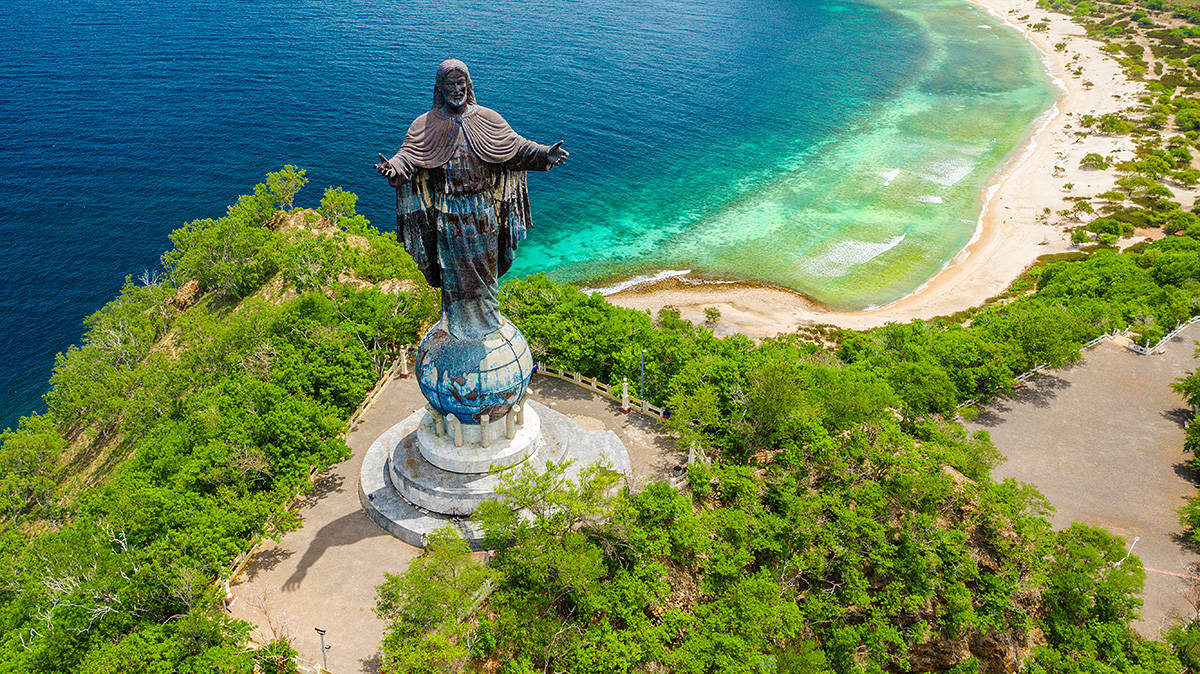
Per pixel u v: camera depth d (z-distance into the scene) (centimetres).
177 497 6012
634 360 7381
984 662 5947
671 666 5219
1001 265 13812
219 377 8556
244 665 4838
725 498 6444
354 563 5784
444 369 5656
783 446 6756
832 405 7094
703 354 7762
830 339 11612
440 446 6062
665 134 18950
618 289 13312
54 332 11638
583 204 15888
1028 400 8462
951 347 8656
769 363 6969
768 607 5388
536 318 7944
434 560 4909
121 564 5556
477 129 4906
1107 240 14088
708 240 14800
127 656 4869
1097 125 19512
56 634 5203
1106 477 7406
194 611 5094
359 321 8144
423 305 8262
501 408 5922
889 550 5862
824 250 14438
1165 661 5484
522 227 5425
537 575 5162
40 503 9244
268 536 5784
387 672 4794
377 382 7600
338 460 6538
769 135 19350
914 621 5912
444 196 5050
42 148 15950
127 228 13750
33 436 9206
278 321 8275
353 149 16400
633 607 5312
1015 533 6300
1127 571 5903
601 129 18800
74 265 12850
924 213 15712
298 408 6612
